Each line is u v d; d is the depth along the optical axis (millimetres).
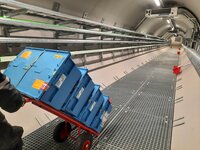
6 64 3357
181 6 10766
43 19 4605
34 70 2166
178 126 3260
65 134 2789
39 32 4438
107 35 6664
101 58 6816
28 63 2309
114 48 7773
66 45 5094
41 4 4582
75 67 2223
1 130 1514
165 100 4750
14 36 3494
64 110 2217
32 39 3586
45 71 2072
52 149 2637
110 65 7293
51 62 2129
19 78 2207
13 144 1611
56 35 4844
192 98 3928
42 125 3242
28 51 2510
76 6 5781
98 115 2756
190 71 6422
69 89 2211
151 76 7598
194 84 4691
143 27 13898
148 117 3760
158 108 4227
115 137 3008
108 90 5547
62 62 2039
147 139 2957
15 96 1446
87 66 5805
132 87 5898
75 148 2676
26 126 3012
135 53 11641
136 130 3238
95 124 2748
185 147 2457
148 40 14477
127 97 4945
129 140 2926
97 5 6684
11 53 3535
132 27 12055
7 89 1382
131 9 9484
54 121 3441
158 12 10117
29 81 2094
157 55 17547
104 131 3180
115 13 8438
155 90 5613
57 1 4965
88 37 6422
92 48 6391
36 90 1943
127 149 2691
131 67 9180
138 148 2715
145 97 4965
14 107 1478
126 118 3713
